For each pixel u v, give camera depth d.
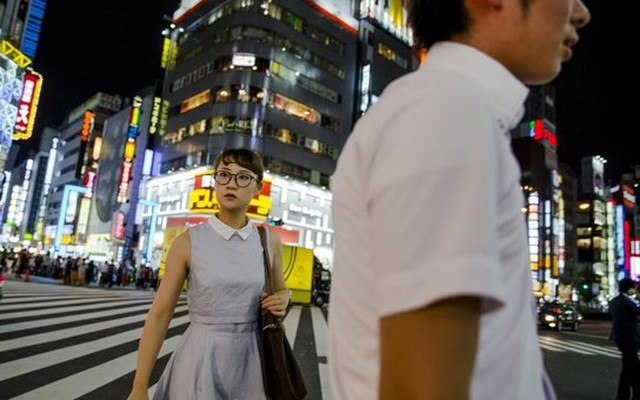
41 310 11.92
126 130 49.59
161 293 2.03
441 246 0.49
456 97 0.58
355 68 45.59
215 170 2.31
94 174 58.22
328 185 41.03
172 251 2.11
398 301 0.50
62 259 32.47
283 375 2.00
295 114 39.72
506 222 0.59
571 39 0.80
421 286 0.48
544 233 51.75
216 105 37.72
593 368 8.76
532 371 0.61
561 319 20.05
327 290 22.25
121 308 13.98
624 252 61.97
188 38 44.47
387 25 48.34
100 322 10.34
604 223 70.88
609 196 68.75
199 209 35.00
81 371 5.58
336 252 0.73
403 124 0.59
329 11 43.59
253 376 2.02
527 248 0.63
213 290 2.04
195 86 41.19
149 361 1.89
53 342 7.51
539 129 65.69
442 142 0.54
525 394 0.59
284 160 38.22
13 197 88.00
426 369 0.47
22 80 32.78
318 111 41.53
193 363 1.94
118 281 30.36
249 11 39.25
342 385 0.68
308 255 20.89
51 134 92.38
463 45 0.74
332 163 41.72
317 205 39.81
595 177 73.38
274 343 2.03
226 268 2.08
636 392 5.83
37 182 88.31
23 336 7.92
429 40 0.80
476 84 0.63
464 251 0.48
